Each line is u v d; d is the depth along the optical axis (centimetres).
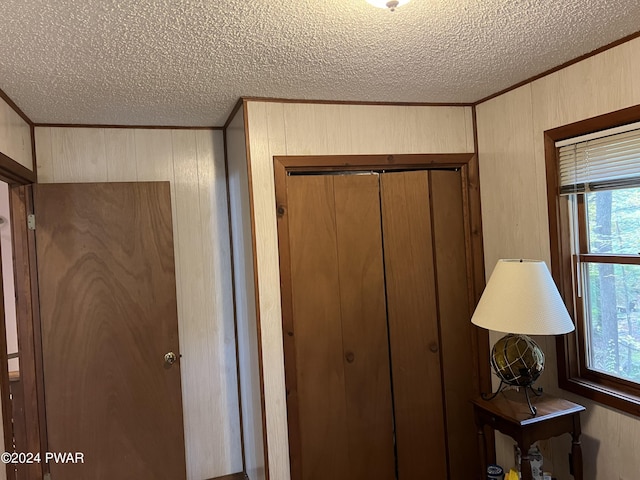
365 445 253
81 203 261
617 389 199
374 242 255
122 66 184
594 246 213
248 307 256
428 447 260
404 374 258
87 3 133
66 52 167
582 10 155
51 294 256
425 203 262
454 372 264
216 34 159
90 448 261
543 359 204
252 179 235
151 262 271
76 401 259
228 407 300
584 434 212
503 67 211
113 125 279
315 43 170
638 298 193
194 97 232
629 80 182
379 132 256
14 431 270
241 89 222
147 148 286
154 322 271
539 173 229
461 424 264
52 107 234
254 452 262
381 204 257
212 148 298
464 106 271
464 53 189
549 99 221
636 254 193
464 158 268
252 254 236
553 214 221
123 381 266
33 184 255
